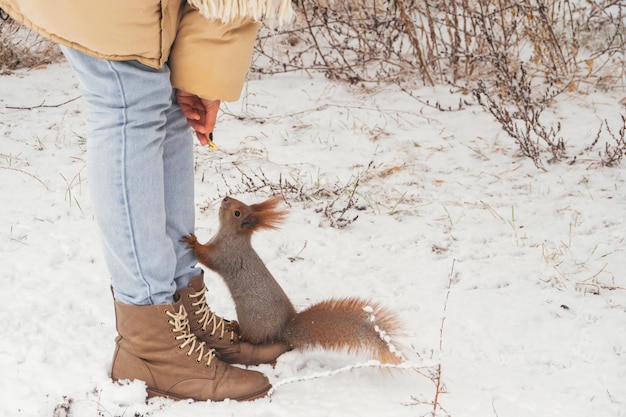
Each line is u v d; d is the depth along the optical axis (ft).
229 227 9.82
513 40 21.57
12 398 9.06
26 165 15.34
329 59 21.31
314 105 18.78
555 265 12.35
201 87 8.55
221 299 11.35
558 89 19.02
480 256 12.75
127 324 9.00
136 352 9.08
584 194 14.70
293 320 10.01
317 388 9.46
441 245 13.15
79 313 10.82
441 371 9.73
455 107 18.65
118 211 8.50
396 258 12.74
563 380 9.62
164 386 9.16
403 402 9.11
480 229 13.58
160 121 8.55
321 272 12.28
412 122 17.90
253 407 9.06
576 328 10.72
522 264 12.44
